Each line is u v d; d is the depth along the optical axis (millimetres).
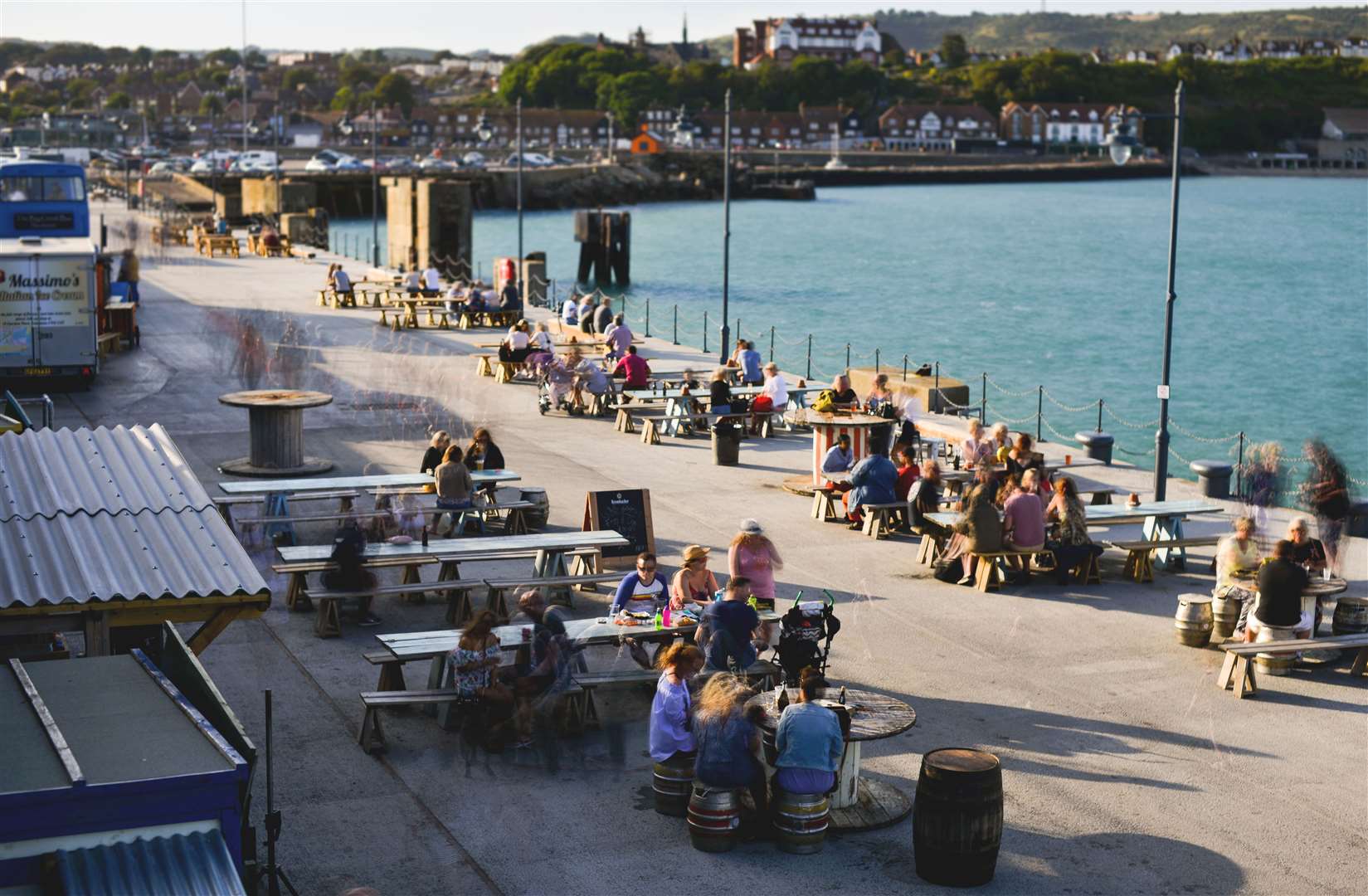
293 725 13703
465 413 30312
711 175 196250
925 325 71125
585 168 176125
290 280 56844
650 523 18797
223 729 9539
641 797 12297
